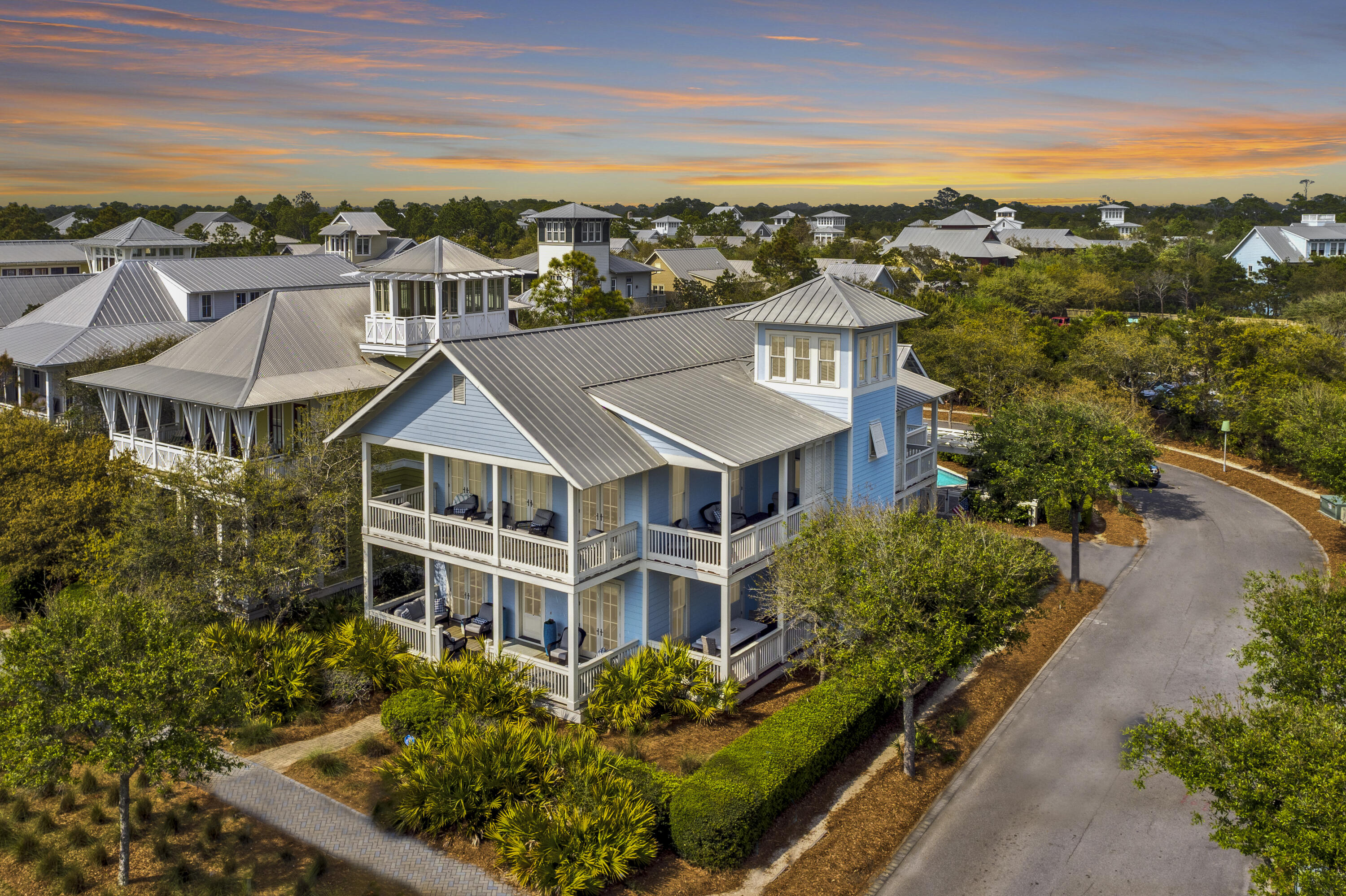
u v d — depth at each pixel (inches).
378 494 1300.4
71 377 1553.9
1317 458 1417.3
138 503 1061.1
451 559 1022.4
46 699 684.1
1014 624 847.7
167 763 691.4
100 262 3230.8
